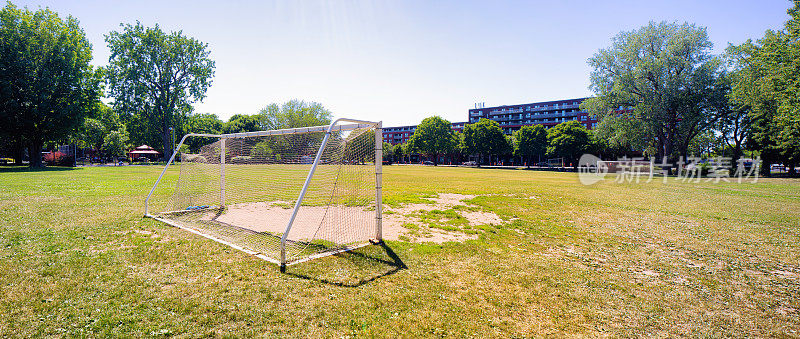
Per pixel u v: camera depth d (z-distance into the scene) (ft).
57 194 41.11
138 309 12.08
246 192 46.91
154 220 27.25
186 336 10.50
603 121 132.77
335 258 18.39
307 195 45.01
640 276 17.08
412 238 23.56
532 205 40.68
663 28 122.31
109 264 16.49
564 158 196.95
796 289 15.74
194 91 152.66
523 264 18.29
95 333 10.49
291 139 30.86
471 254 19.83
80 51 115.24
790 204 43.52
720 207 40.65
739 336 11.55
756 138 117.50
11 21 100.07
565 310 13.02
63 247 19.04
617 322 12.26
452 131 288.30
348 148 26.25
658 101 118.83
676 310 13.35
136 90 138.92
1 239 20.31
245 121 252.83
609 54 130.31
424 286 14.84
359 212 33.40
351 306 12.75
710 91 118.83
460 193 51.96
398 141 462.60
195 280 14.80
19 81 98.73
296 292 13.84
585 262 19.16
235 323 11.36
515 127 356.38
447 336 10.92
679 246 22.99
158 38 142.31
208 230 24.49
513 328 11.57
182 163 38.52
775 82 82.07
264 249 19.79
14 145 123.03
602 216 33.94
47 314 11.53
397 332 11.05
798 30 73.05
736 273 17.76
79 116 114.83
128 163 167.73
